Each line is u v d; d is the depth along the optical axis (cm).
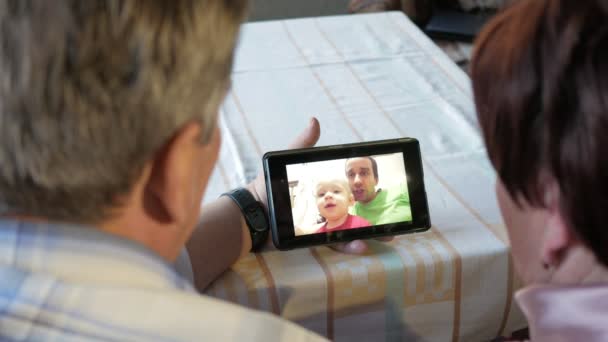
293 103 110
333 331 75
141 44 33
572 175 35
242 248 75
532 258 45
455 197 86
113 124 34
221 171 92
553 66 35
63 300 37
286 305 73
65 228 38
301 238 74
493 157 41
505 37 39
